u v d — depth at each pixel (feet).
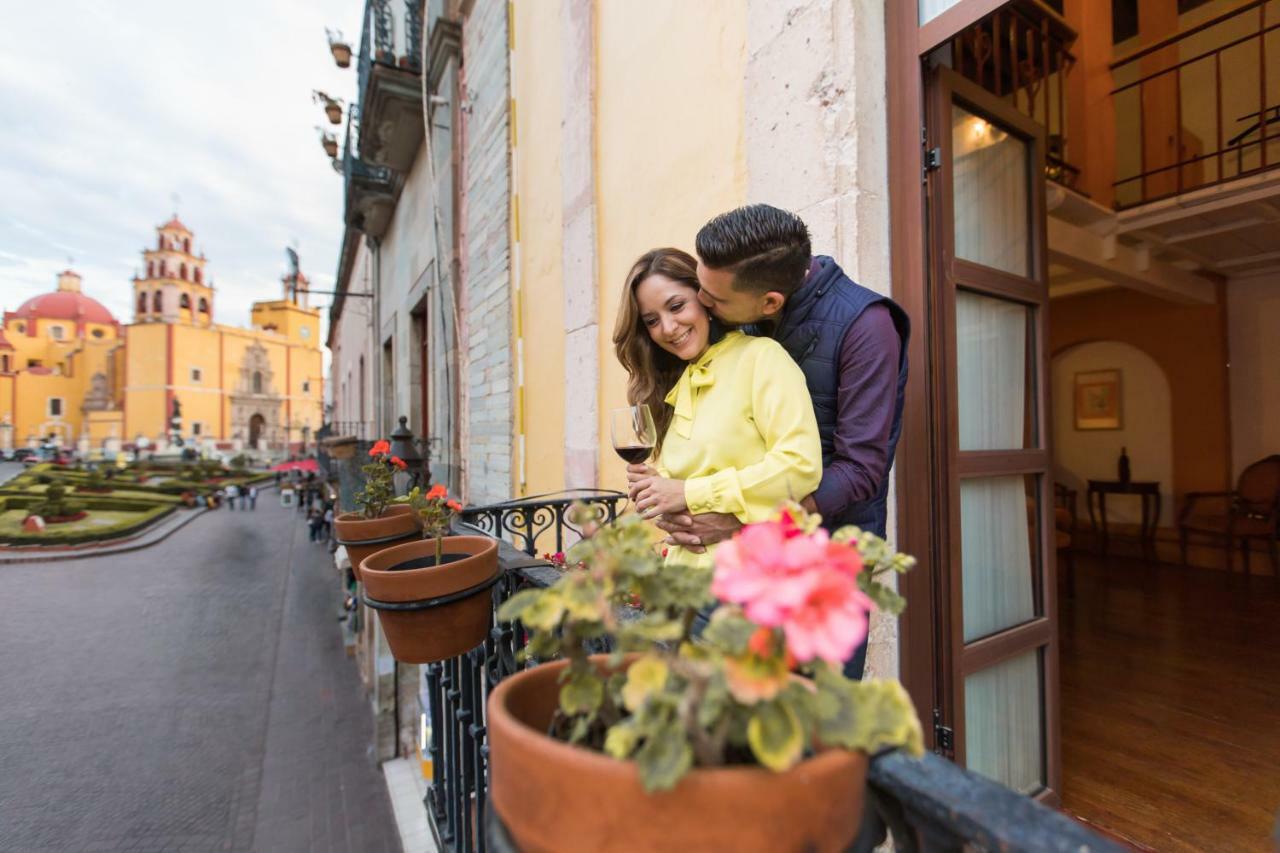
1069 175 12.21
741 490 3.10
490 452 15.99
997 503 6.02
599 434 10.13
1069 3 12.14
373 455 7.20
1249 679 9.37
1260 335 16.53
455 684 6.02
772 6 6.16
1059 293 19.27
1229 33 14.96
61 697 29.60
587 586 1.65
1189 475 17.62
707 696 1.31
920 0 5.39
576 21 10.77
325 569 58.08
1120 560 18.34
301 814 21.04
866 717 1.51
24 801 21.15
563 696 1.78
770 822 1.34
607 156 9.98
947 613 5.21
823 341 3.60
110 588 50.62
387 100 21.59
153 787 22.27
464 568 4.38
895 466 5.35
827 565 1.38
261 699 30.01
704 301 3.55
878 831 1.97
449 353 19.89
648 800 1.35
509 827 1.61
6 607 44.68
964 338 5.84
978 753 5.63
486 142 16.51
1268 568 15.80
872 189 5.41
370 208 32.55
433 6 21.38
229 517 95.40
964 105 5.70
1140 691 8.96
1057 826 1.42
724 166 7.18
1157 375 18.38
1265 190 10.57
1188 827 5.83
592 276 10.23
